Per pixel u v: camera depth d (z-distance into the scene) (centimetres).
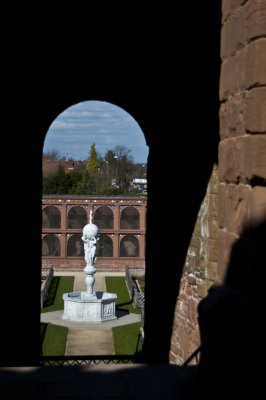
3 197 863
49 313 2295
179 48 878
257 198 377
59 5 836
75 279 3078
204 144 769
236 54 407
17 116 950
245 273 391
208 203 746
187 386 424
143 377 440
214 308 413
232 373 386
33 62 995
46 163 6488
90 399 402
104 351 1767
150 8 830
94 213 3356
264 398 362
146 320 1105
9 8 759
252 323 378
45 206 3344
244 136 391
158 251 1019
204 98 766
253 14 374
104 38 973
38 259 1105
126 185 5975
